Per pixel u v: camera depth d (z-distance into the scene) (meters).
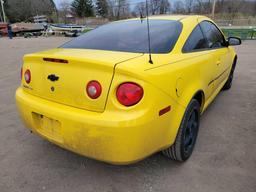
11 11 66.31
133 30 2.92
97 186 2.49
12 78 6.96
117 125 1.99
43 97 2.45
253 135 3.42
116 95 2.04
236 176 2.60
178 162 2.82
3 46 17.83
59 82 2.27
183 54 2.68
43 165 2.81
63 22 63.19
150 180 2.56
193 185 2.48
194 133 2.96
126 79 2.01
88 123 2.07
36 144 3.22
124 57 2.23
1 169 2.74
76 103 2.19
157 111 2.13
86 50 2.56
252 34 20.42
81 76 2.14
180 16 3.32
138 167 2.75
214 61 3.42
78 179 2.59
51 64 2.33
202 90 2.98
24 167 2.78
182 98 2.51
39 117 2.49
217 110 4.29
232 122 3.83
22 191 2.44
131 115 2.01
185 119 2.57
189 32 2.95
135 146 2.08
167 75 2.26
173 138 2.48
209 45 3.47
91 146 2.15
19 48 16.16
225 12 54.34
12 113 4.24
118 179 2.58
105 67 2.05
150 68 2.14
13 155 2.99
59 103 2.32
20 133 3.52
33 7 68.12
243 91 5.36
